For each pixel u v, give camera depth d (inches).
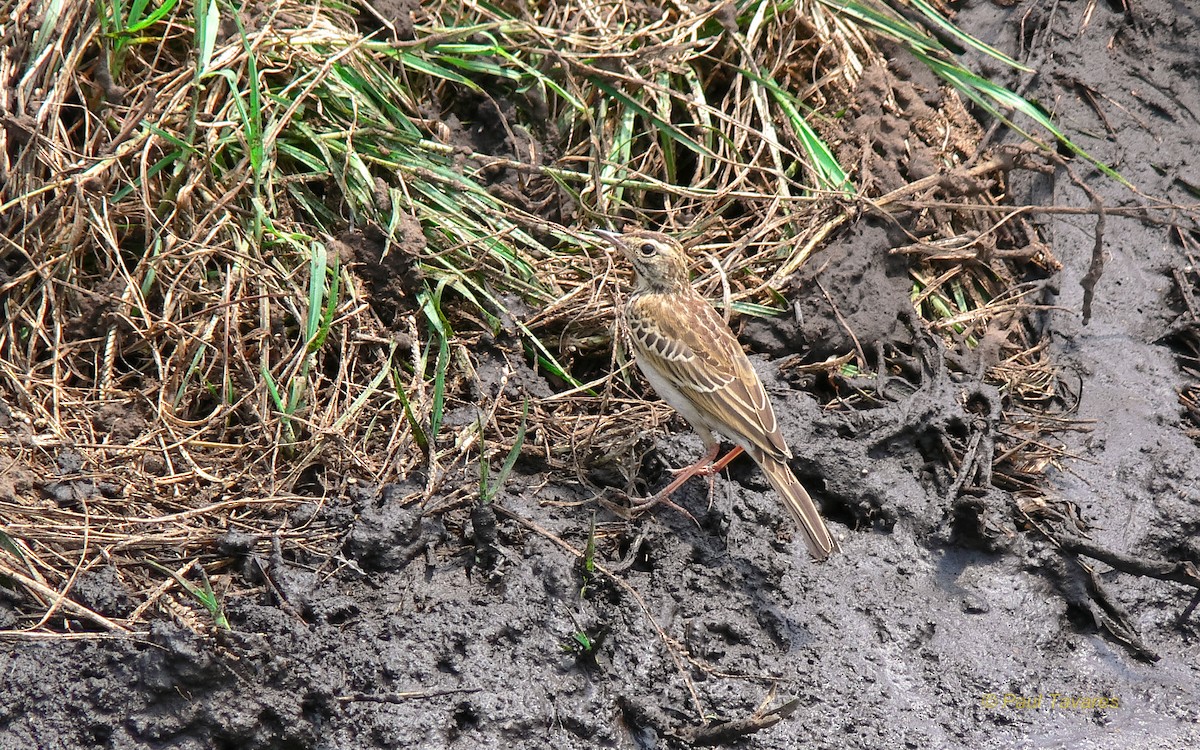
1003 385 508.7
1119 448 486.6
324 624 373.1
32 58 464.4
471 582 399.5
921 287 541.3
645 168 548.7
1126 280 551.2
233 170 468.1
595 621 387.2
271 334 444.8
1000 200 576.7
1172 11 624.1
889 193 540.7
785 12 584.4
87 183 451.8
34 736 332.8
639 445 452.4
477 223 501.7
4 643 348.8
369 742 347.9
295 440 428.8
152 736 336.8
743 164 545.0
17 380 420.2
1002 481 466.3
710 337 432.5
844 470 451.8
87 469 404.5
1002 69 605.6
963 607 423.8
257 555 388.8
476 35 532.7
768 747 368.5
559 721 366.9
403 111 520.4
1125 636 421.7
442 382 437.1
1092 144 589.0
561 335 486.0
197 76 456.1
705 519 428.1
